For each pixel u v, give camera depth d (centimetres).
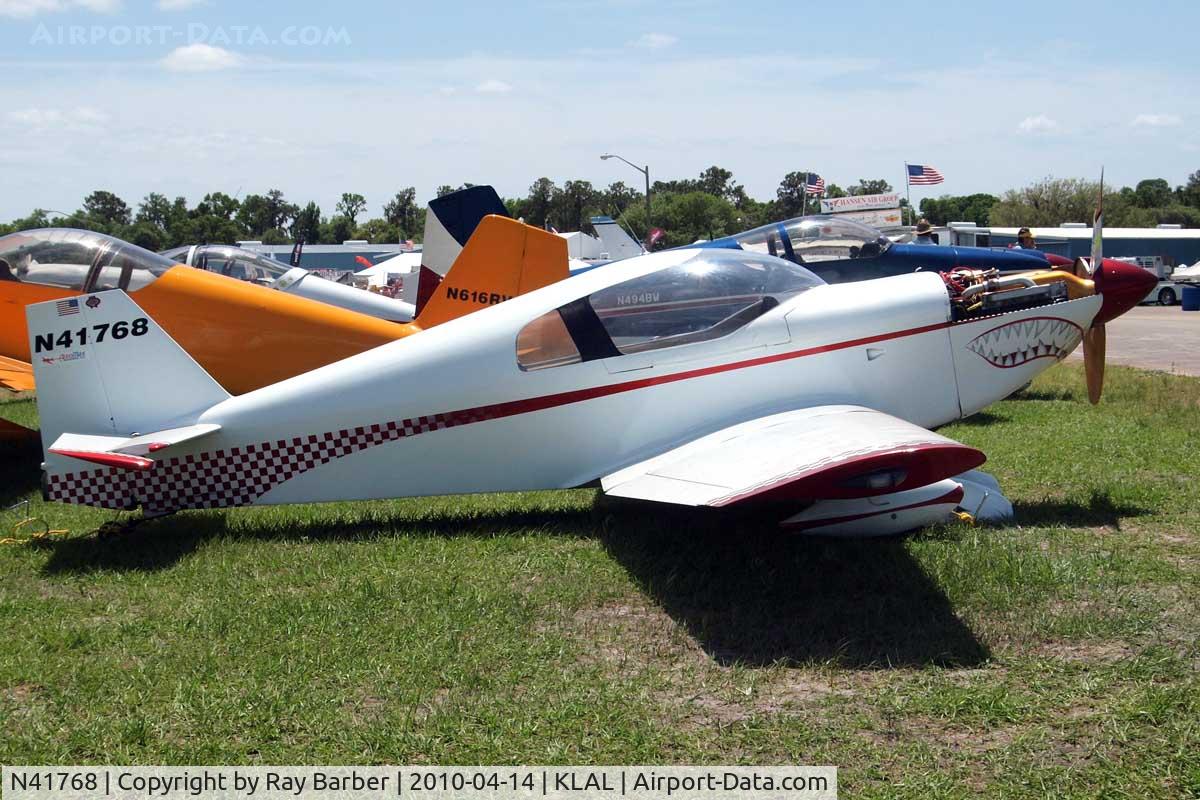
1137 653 410
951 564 507
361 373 607
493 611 466
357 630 444
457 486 618
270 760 338
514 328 605
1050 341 664
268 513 660
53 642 438
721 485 497
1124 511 630
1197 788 309
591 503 671
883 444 482
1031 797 307
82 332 596
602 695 378
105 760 339
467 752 341
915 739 346
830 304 627
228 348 873
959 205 10838
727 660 414
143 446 569
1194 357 1747
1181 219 8700
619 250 3528
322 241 10575
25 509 692
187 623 457
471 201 1484
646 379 606
